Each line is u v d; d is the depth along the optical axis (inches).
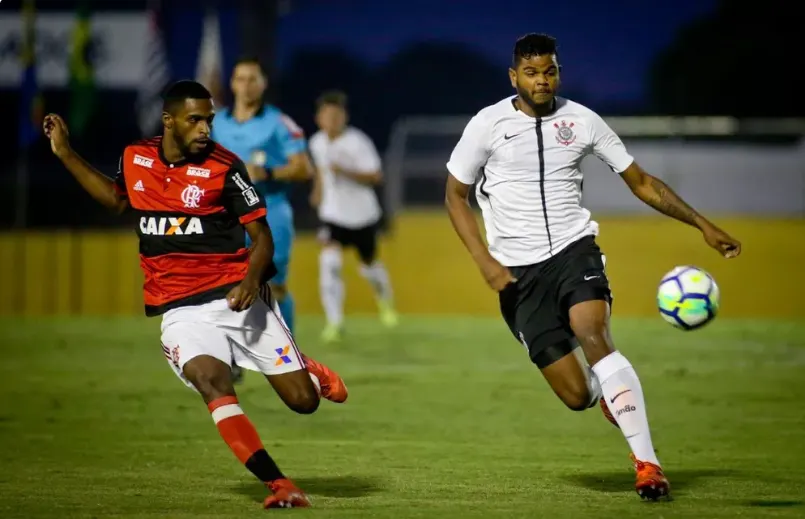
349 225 2194.9
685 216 862.5
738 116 4239.7
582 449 1072.8
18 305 2719.0
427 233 2694.4
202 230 810.8
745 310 2613.2
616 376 819.4
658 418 1268.5
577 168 874.1
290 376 826.8
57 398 1425.9
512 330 903.7
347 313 2687.0
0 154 3631.9
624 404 816.9
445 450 1066.1
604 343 826.2
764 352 1943.9
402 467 976.3
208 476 933.2
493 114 863.7
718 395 1450.5
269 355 825.5
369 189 2225.6
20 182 2768.2
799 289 2598.4
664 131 2787.9
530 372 1683.1
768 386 1536.7
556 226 863.1
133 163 811.4
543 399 1416.1
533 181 862.5
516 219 866.8
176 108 789.9
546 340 863.7
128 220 3075.8
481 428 1198.3
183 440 1122.7
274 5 3348.9
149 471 956.6
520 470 962.7
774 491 864.9
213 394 789.2
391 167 2770.7
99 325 2426.2
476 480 916.0
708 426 1211.9
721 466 980.6
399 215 2716.5
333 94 2198.6
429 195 2773.1
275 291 1494.8
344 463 996.6
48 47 2942.9
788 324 2455.7
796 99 4215.1
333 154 2178.9
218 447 1080.8
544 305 865.5
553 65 839.1
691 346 2037.4
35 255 2721.5
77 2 3034.0
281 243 1477.6
